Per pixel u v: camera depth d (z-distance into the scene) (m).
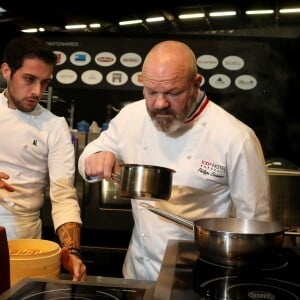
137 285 0.81
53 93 2.94
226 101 3.01
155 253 1.38
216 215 1.40
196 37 2.84
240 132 1.32
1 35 3.10
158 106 1.15
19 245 0.99
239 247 0.85
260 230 0.99
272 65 2.83
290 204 2.38
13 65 1.42
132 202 1.47
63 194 1.50
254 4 2.75
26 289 0.75
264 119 3.00
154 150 1.40
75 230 1.37
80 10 2.83
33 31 3.15
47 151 1.58
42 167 1.61
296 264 0.90
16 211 1.55
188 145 1.35
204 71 2.85
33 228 1.62
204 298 0.70
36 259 0.86
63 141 1.58
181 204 1.36
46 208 2.37
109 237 2.50
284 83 2.86
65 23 3.06
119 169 1.17
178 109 1.17
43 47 1.42
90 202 2.44
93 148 1.53
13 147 1.53
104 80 2.87
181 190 1.35
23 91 1.44
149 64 1.14
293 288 0.76
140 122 1.43
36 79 1.43
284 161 2.62
